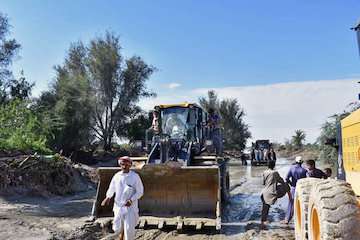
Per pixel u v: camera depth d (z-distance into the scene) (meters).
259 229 11.10
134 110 51.44
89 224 10.83
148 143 15.36
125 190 8.50
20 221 11.09
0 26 45.00
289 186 11.44
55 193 17.59
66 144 41.84
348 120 6.42
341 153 7.03
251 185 24.09
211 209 11.52
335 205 4.86
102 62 48.94
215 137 16.55
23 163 17.05
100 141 49.53
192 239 10.15
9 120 23.02
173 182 11.70
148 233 10.59
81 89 45.62
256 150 47.16
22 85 43.44
